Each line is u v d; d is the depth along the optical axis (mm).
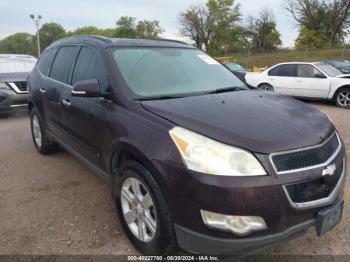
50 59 5152
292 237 2488
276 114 2861
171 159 2500
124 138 2926
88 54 4008
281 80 12055
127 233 3131
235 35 68688
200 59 4133
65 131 4348
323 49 45500
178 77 3650
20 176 4773
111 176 3342
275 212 2346
